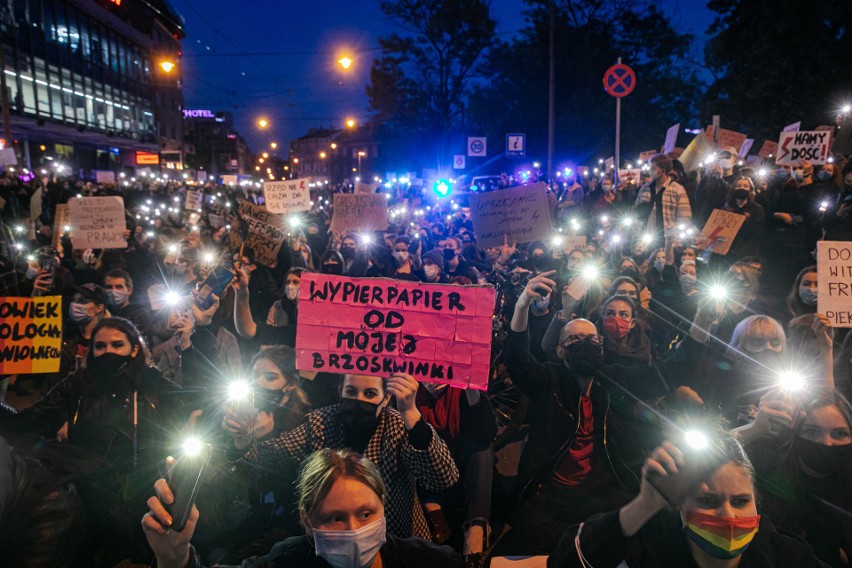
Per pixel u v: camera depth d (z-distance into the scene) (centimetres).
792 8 2877
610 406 389
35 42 3934
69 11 4391
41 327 433
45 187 1892
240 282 530
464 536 395
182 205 2323
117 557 333
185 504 200
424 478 342
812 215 1044
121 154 5628
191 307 505
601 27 4359
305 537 249
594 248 848
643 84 4256
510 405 629
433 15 4938
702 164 1238
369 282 359
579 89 4334
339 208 1133
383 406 362
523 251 881
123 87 5403
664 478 207
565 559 229
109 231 865
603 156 4250
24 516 259
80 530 287
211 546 341
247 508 357
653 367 423
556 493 386
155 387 400
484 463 416
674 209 935
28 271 727
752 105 3105
